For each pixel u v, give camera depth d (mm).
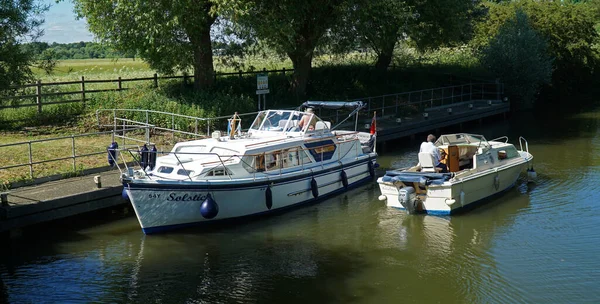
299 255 14094
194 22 24797
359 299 11758
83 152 20312
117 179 17469
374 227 16094
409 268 13266
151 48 26109
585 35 46344
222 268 13328
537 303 11547
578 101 44500
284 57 31281
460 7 36562
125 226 16016
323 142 18984
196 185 15211
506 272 13000
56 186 16609
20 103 26016
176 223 15547
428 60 46062
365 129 27266
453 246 14586
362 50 38656
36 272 13039
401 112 32500
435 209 17031
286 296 11922
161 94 27453
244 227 16125
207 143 17297
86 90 28172
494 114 35281
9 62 23859
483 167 18344
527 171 20594
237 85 30594
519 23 40031
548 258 13742
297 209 17812
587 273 12891
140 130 24125
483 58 40188
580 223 16141
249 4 24641
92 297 11867
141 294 12031
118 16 25031
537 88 41625
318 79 35469
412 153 26031
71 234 15375
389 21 28969
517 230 15672
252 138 18125
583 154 24859
